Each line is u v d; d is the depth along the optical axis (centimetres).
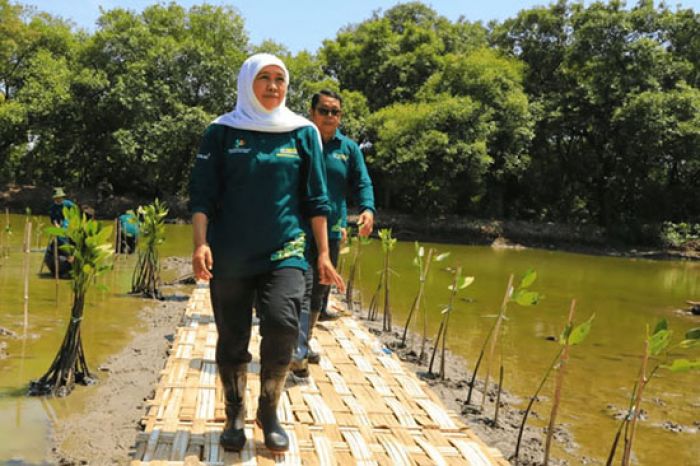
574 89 3247
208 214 319
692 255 2812
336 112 544
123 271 1216
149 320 816
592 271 1956
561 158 3509
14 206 2930
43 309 829
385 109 3183
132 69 2972
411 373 522
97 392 526
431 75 3397
